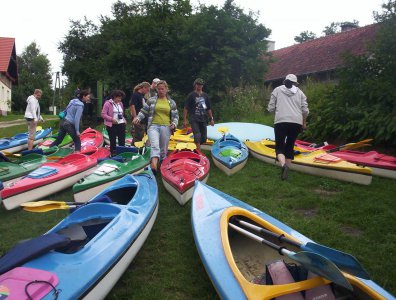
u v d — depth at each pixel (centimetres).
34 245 340
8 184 659
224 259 370
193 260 443
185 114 868
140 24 1759
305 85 1555
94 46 2439
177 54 1706
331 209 566
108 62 1789
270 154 876
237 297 317
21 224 557
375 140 906
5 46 3788
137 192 538
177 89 1753
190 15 1809
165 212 583
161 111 734
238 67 1639
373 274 394
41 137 1286
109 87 1794
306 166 765
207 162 761
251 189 677
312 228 500
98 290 339
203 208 490
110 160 737
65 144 1121
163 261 441
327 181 707
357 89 964
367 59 984
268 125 1329
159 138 744
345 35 2138
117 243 393
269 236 439
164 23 1739
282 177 720
